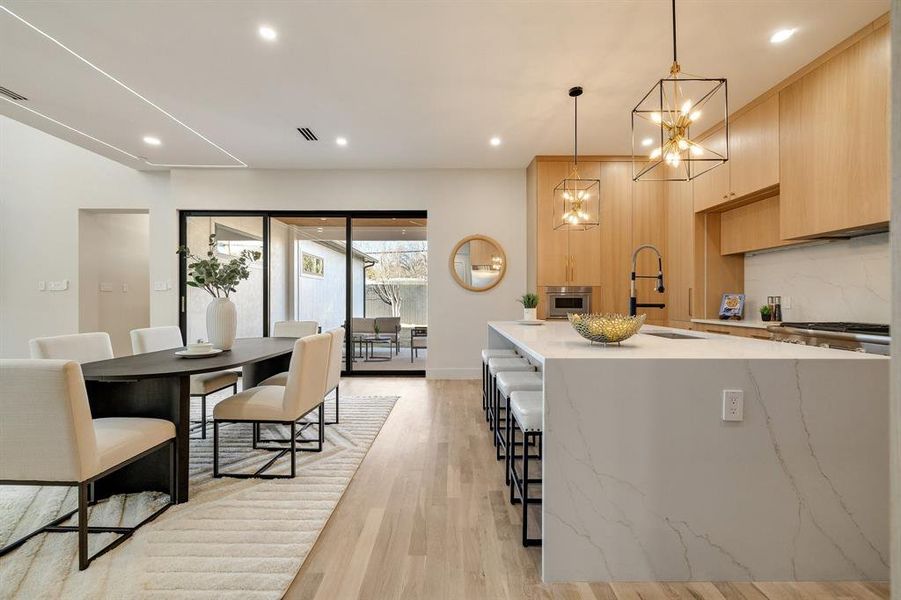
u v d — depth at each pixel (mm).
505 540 1788
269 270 5488
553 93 3342
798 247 3574
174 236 5332
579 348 1815
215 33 2578
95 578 1509
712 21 2475
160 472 2223
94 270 5602
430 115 3758
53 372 1519
